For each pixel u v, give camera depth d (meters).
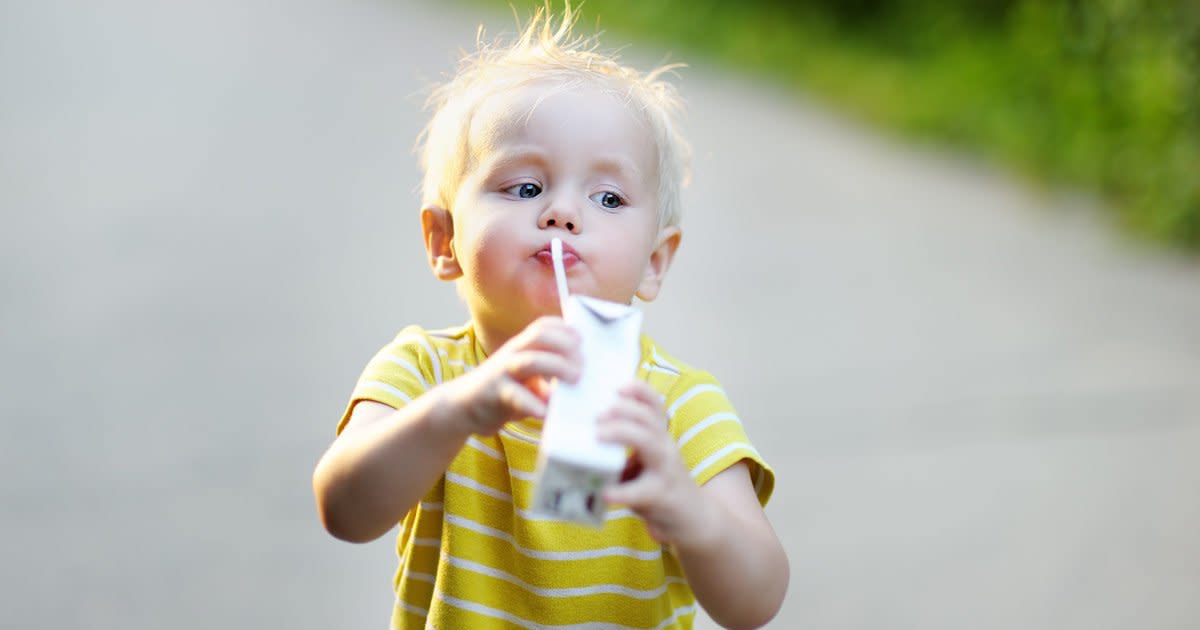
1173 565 6.98
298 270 10.73
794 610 6.46
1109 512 7.54
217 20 20.88
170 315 9.70
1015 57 18.00
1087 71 16.02
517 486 3.41
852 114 19.22
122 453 7.61
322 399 8.36
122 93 16.28
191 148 14.10
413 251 11.30
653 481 2.78
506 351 2.91
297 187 12.97
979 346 10.13
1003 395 9.10
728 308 10.76
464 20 21.45
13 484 7.20
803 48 22.05
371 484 3.10
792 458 8.03
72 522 6.84
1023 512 7.49
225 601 6.24
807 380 9.27
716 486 3.38
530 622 3.39
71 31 19.69
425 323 9.57
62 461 7.48
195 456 7.60
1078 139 15.77
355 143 14.49
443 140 3.71
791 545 7.09
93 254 10.96
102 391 8.38
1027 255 12.90
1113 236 13.73
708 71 21.02
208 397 8.34
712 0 23.16
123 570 6.43
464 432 2.99
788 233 13.24
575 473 2.62
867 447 8.23
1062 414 8.80
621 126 3.53
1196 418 8.79
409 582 3.54
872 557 7.00
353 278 10.58
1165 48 14.30
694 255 12.27
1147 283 12.09
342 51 18.75
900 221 13.95
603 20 22.36
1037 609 6.53
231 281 10.45
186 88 16.59
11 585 6.22
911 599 6.58
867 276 11.95
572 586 3.38
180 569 6.49
